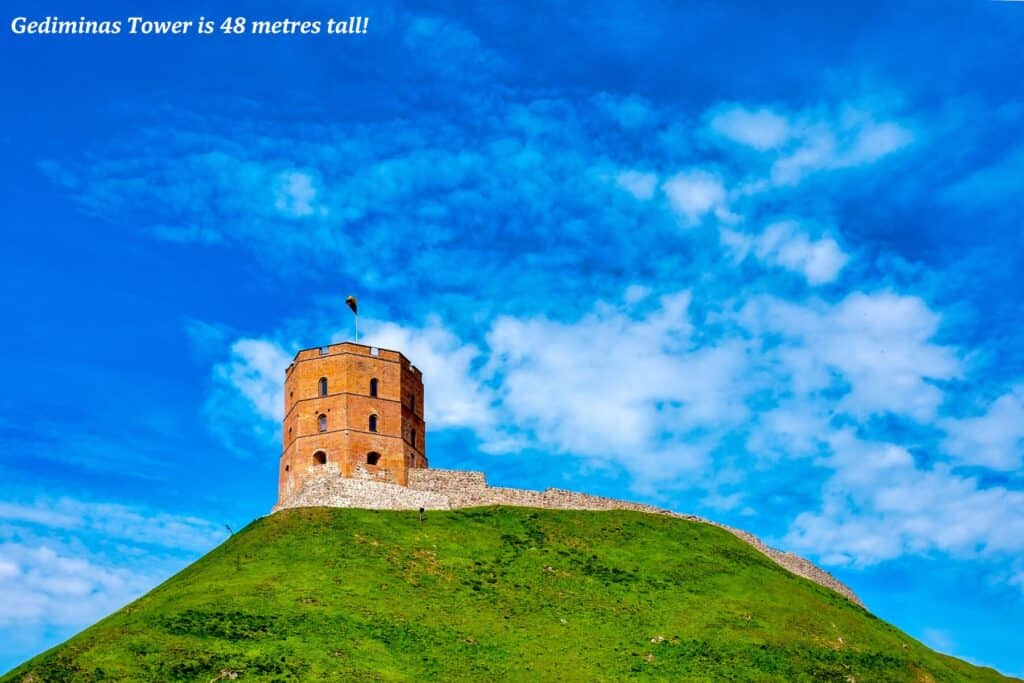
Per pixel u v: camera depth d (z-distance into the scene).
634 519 134.25
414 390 132.88
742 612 113.62
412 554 113.44
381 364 129.38
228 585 102.75
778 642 108.00
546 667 96.19
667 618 110.19
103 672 83.06
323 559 109.69
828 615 118.19
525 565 116.06
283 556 110.38
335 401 126.31
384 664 90.69
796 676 101.69
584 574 116.94
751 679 99.31
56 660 85.19
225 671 84.81
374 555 111.56
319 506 120.44
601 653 100.88
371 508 122.38
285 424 130.00
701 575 121.50
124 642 88.06
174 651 87.31
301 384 128.25
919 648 118.19
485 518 125.19
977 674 114.75
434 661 93.25
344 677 86.50
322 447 125.19
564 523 128.25
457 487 128.62
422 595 105.69
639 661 100.25
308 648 90.88
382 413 127.44
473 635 99.81
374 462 125.44
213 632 91.56
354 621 97.44
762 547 138.88
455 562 113.69
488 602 107.12
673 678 97.56
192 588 102.81
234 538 119.19
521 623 104.25
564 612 108.00
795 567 139.25
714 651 104.12
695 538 132.38
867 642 113.38
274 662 87.44
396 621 99.19
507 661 96.06
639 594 114.56
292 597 100.44
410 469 127.44
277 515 120.19
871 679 104.19
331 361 128.00
